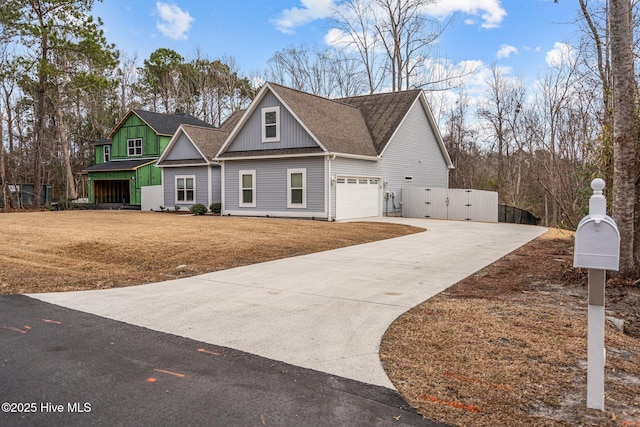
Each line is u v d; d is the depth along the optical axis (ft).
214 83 158.40
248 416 10.05
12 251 32.89
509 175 110.01
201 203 81.71
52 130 135.74
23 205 97.91
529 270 28.17
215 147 83.66
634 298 20.90
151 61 162.81
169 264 29.99
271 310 18.99
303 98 68.85
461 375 12.19
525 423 9.77
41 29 80.43
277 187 66.95
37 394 11.10
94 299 20.98
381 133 74.38
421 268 29.01
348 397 10.98
